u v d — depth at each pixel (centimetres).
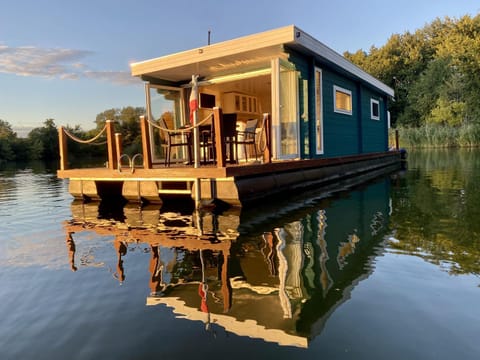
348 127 1009
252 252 320
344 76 973
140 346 170
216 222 452
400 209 502
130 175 616
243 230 405
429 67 3130
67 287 253
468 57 2791
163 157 851
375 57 3647
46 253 343
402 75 3506
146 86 816
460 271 257
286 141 712
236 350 163
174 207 579
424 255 296
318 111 814
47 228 461
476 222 405
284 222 439
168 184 627
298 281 247
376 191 696
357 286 235
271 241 355
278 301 216
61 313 211
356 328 181
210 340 173
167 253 325
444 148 2673
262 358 156
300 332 178
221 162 510
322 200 602
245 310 205
